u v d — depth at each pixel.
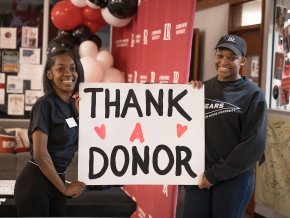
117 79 5.17
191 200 2.63
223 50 2.52
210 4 6.30
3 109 5.86
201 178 2.42
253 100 2.47
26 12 5.82
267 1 4.80
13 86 5.86
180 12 3.48
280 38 4.70
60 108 2.26
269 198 4.69
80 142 2.33
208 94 2.59
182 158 2.42
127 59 5.22
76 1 5.16
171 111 2.43
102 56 5.29
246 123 2.46
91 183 2.33
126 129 2.38
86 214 3.05
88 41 5.24
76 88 2.39
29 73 5.88
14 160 4.37
